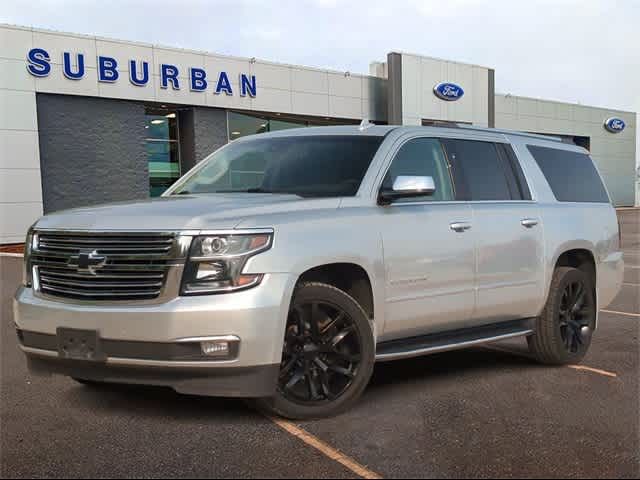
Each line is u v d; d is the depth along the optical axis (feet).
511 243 18.44
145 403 15.51
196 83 81.92
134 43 76.64
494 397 16.51
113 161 76.59
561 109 140.87
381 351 15.72
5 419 14.47
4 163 68.59
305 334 14.19
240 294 12.87
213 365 12.71
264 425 13.97
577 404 15.97
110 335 12.87
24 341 14.21
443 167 17.89
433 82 107.24
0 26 67.62
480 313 17.90
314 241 14.02
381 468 11.83
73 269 13.58
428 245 16.34
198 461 12.05
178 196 16.42
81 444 12.93
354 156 16.69
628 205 162.09
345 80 99.14
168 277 12.80
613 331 25.67
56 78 71.20
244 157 18.39
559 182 21.43
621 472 11.81
